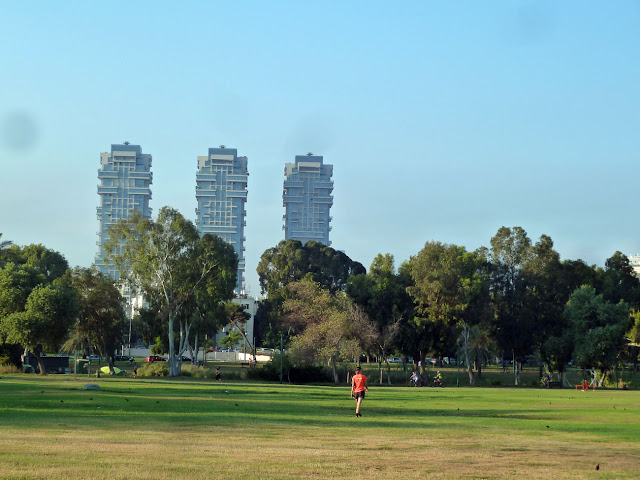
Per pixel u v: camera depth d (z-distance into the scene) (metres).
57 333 95.81
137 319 121.88
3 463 15.79
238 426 26.64
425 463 17.89
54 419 26.94
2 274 100.38
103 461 16.48
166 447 19.61
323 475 15.52
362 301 111.56
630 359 119.75
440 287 104.50
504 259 118.81
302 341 101.31
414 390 76.12
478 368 122.06
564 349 105.56
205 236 113.31
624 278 141.25
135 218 107.62
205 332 127.44
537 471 16.98
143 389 56.09
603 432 28.67
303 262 193.62
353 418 32.81
